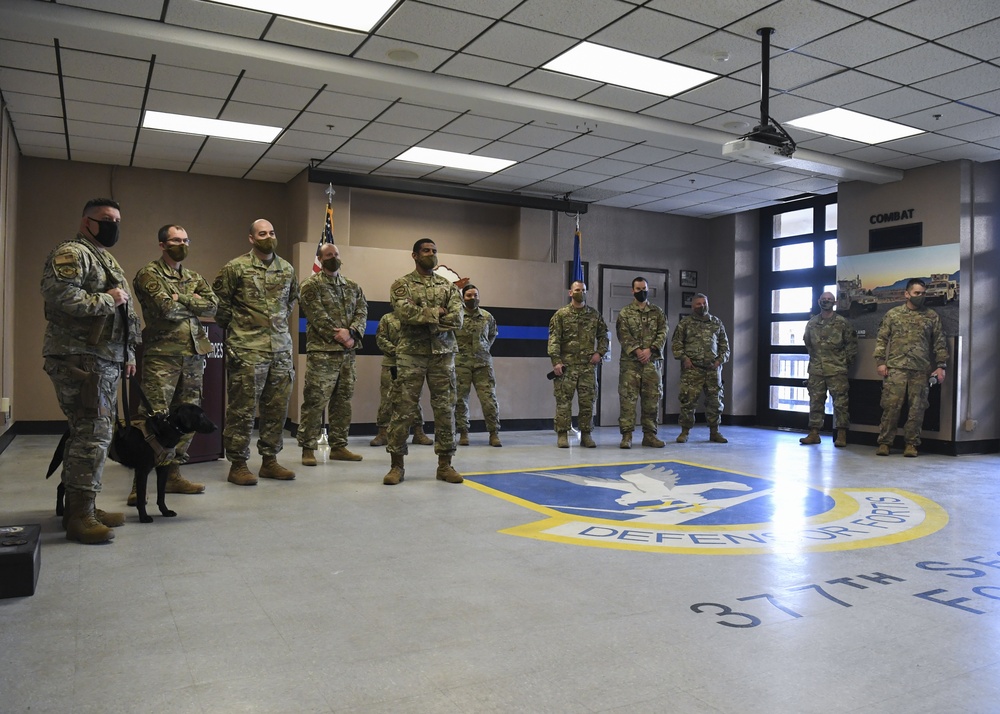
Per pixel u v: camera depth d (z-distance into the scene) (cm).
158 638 250
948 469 687
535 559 356
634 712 201
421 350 556
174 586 307
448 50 564
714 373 895
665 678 223
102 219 372
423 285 553
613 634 259
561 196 1059
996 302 840
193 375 476
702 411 1182
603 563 350
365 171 928
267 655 237
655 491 543
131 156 864
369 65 592
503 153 836
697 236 1199
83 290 354
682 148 796
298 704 203
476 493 523
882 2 473
